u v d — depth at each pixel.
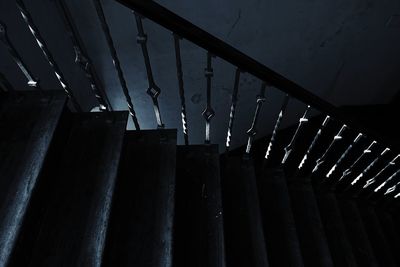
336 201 2.84
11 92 1.62
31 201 1.28
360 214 2.98
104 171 1.53
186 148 2.08
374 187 3.17
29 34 2.14
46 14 2.21
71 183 1.49
